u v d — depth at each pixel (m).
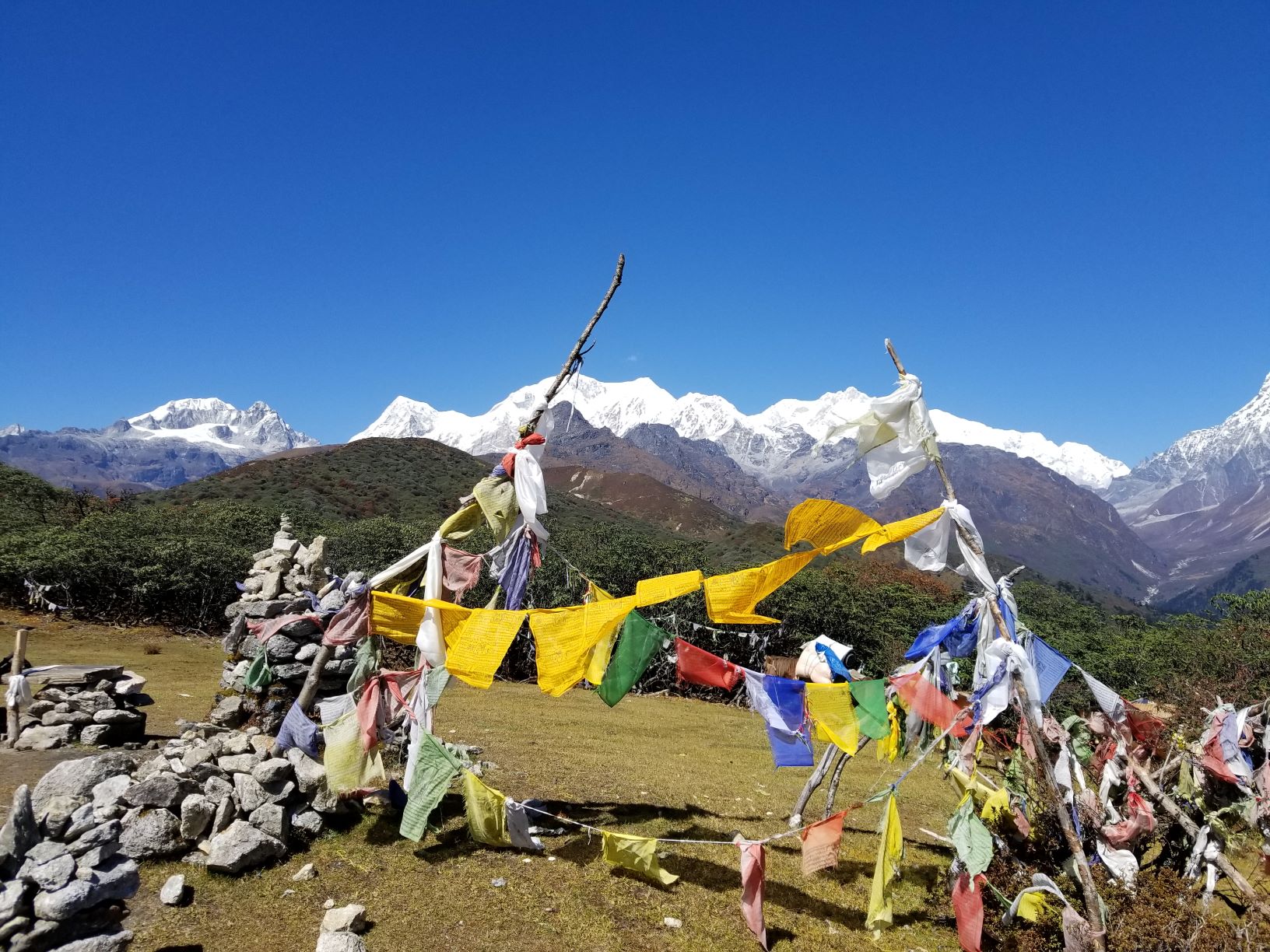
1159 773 9.01
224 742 8.16
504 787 10.30
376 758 8.33
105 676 10.92
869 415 8.08
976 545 7.91
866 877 9.07
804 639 27.03
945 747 10.52
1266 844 8.21
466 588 9.07
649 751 14.62
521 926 6.79
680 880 8.18
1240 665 20.83
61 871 5.07
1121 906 7.03
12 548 26.86
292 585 10.13
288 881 7.17
